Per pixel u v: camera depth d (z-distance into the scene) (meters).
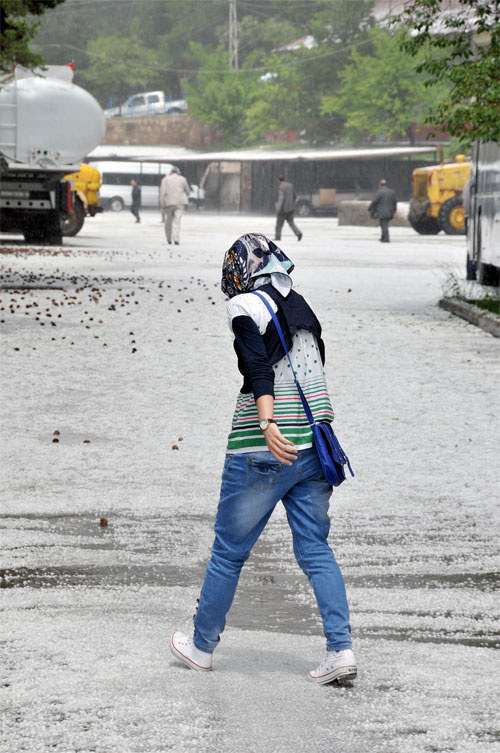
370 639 12.61
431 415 26.09
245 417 11.14
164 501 18.84
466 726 10.23
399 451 22.58
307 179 197.25
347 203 153.88
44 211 87.25
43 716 10.31
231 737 9.91
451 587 14.53
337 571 11.26
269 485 11.05
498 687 11.20
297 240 106.56
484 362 33.88
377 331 40.66
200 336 38.50
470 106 43.19
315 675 11.26
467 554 15.99
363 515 18.03
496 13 43.53
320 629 13.02
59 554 15.87
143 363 32.72
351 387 29.38
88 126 81.62
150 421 25.12
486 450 22.75
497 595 14.23
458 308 46.22
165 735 9.92
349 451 22.52
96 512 18.14
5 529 17.05
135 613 13.44
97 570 15.17
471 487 19.86
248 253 11.15
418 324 43.09
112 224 144.88
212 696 10.87
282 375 11.05
